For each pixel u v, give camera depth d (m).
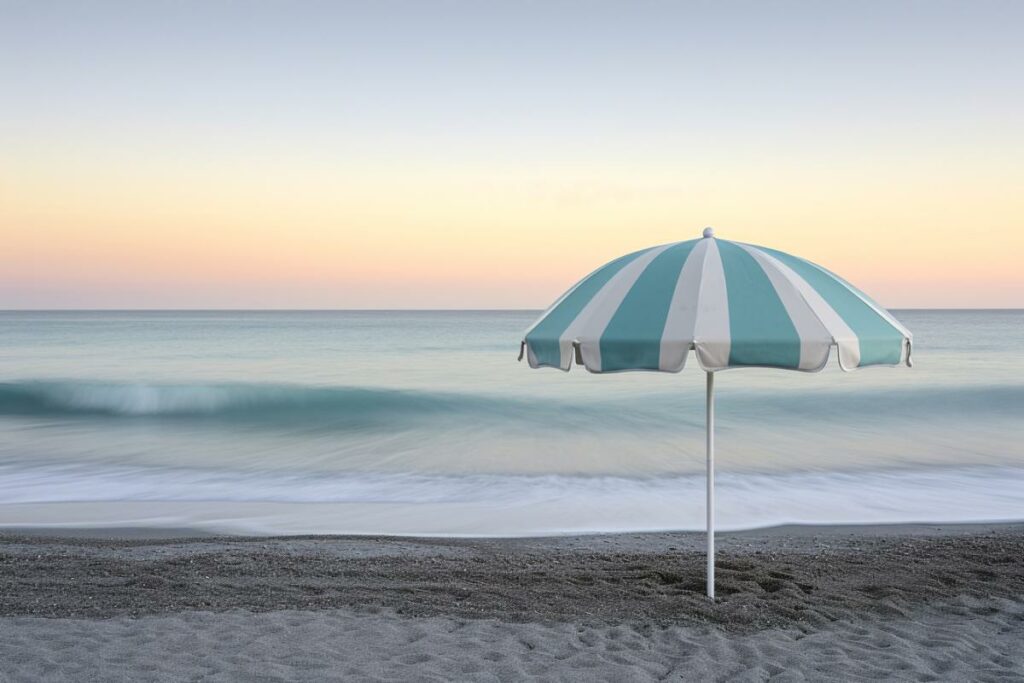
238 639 5.63
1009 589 7.20
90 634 5.71
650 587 7.25
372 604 6.60
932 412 24.28
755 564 8.20
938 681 4.98
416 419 22.97
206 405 25.30
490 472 15.69
